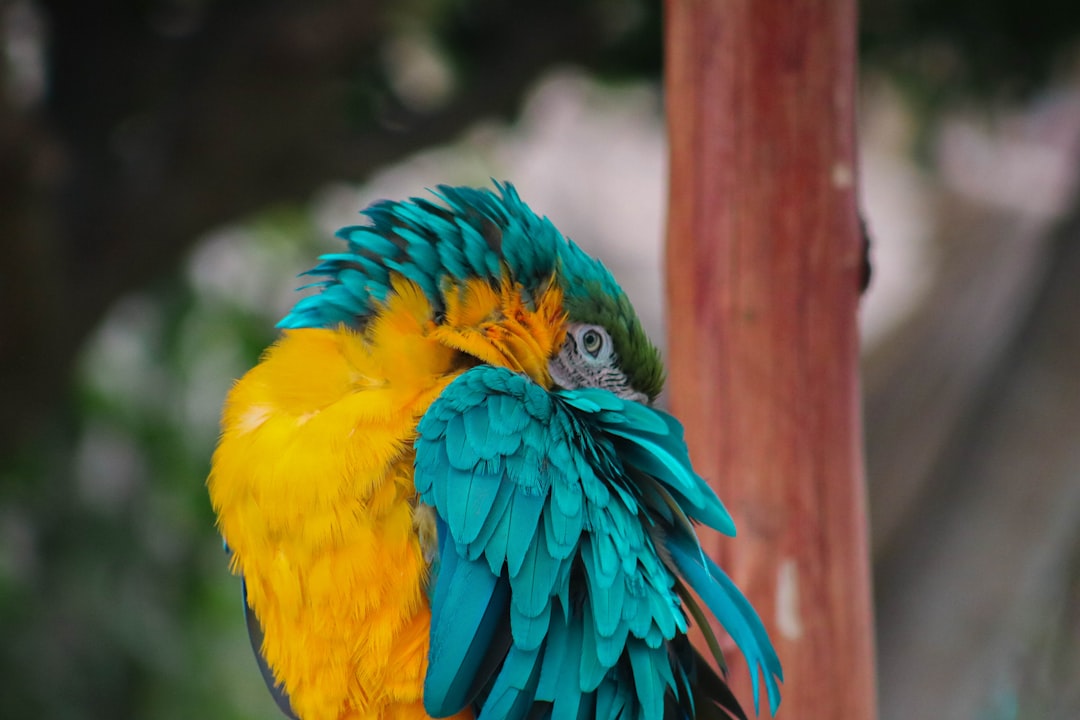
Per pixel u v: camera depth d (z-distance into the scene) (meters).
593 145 22.83
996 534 14.74
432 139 12.99
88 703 13.71
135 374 14.74
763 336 6.45
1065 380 14.43
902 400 17.61
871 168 20.66
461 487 5.32
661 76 12.86
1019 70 11.91
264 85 12.12
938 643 14.92
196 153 12.37
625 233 23.33
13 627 13.42
